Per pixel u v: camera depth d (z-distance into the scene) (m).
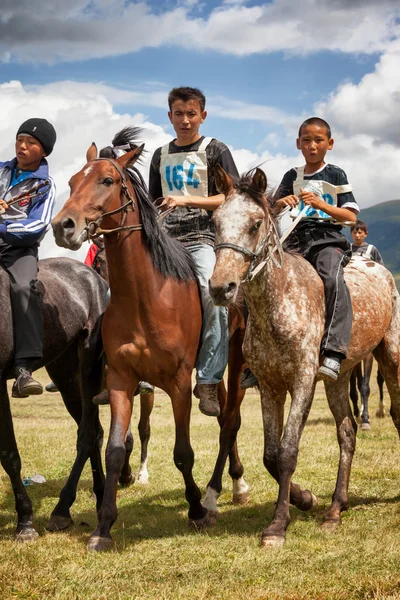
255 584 3.77
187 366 4.80
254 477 7.01
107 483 4.49
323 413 12.67
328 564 4.04
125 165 4.59
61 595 3.61
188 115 5.41
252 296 4.62
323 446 8.62
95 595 3.61
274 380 4.79
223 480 6.93
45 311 5.07
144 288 4.57
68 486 5.20
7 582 3.77
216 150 5.44
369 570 3.92
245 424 11.71
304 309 4.69
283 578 3.85
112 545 4.50
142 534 4.90
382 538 4.56
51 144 5.04
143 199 4.70
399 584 3.67
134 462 8.06
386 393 16.41
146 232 4.64
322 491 6.26
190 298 4.87
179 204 4.98
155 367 4.69
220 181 4.56
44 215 4.85
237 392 5.57
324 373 4.82
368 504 5.70
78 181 4.41
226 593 3.63
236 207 4.32
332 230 5.32
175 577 3.91
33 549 4.45
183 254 5.05
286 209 4.82
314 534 4.77
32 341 4.69
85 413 5.38
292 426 4.56
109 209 4.43
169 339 4.66
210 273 5.07
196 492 4.96
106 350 4.72
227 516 5.49
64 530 5.05
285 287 4.67
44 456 8.49
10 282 4.75
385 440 9.19
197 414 13.53
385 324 5.66
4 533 4.97
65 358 5.86
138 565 4.10
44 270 5.55
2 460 4.75
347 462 5.46
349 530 4.85
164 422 11.87
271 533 4.47
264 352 4.71
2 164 5.07
